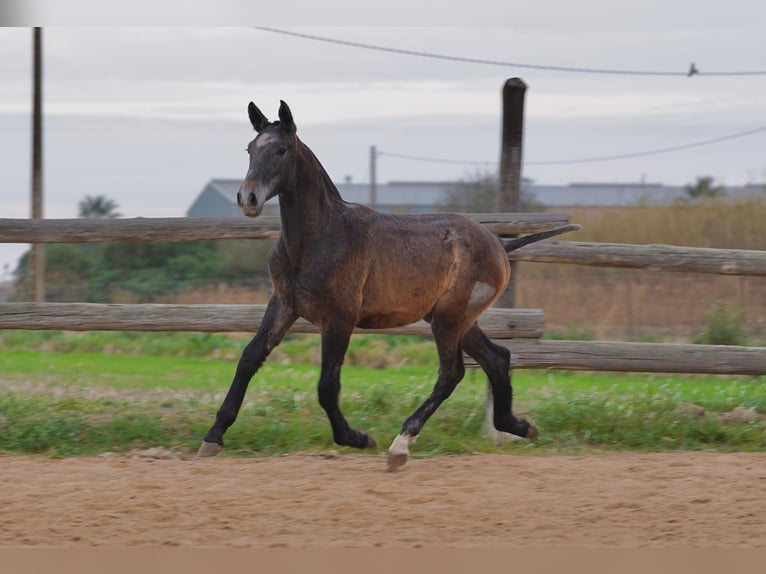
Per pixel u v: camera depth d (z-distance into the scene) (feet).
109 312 33.96
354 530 22.11
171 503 23.86
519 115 35.04
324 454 30.81
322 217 28.55
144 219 34.17
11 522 22.40
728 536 21.88
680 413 35.53
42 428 32.89
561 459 30.22
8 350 60.59
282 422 34.32
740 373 34.76
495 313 34.27
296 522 22.62
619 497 24.84
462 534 21.95
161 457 30.48
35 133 82.28
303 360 56.95
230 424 30.66
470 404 36.55
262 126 28.66
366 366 55.62
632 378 51.19
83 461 29.63
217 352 59.47
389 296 29.32
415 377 43.93
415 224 29.94
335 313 28.81
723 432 34.22
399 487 25.94
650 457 30.66
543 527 22.50
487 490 25.67
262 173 27.07
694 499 24.64
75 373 48.47
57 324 33.94
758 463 29.35
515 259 34.78
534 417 35.17
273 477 27.12
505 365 32.04
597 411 35.14
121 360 55.93
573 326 76.79
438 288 29.81
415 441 32.53
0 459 30.14
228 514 23.11
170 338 63.82
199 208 267.39
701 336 61.41
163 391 42.37
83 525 22.24
